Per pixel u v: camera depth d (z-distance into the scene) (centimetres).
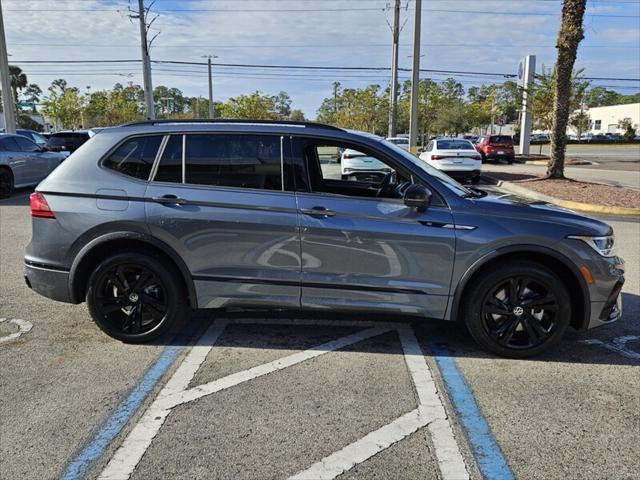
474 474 269
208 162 409
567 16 1530
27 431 304
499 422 317
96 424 312
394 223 394
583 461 280
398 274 399
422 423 315
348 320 489
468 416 324
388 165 412
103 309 426
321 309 411
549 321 404
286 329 466
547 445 294
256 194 404
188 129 413
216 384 362
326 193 406
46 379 369
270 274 407
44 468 271
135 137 418
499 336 404
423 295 400
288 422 315
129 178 413
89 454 283
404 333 459
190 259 409
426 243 393
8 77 2011
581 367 395
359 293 403
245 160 407
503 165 2809
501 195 446
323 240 398
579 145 5588
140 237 407
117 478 264
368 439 298
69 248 415
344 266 400
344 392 352
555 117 1630
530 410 331
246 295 412
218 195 405
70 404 335
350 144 412
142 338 426
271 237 402
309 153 418
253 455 283
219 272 410
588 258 390
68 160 428
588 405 338
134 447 289
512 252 396
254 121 418
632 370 390
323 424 313
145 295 424
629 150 4516
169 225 404
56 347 424
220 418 319
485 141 2964
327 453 285
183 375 375
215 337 446
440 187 403
